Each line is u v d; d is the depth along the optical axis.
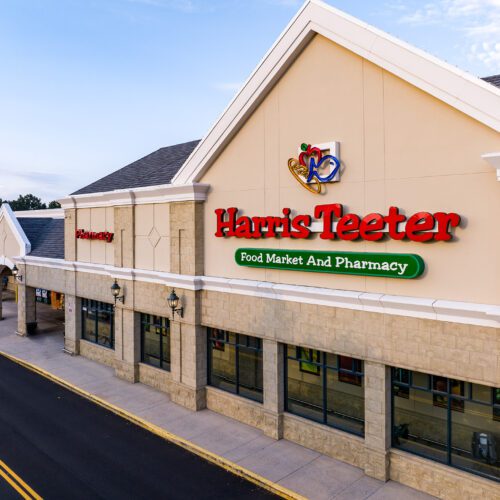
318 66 14.95
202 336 19.41
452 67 11.91
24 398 20.94
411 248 13.05
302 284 15.66
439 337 12.55
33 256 31.27
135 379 22.61
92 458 15.46
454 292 12.33
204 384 19.45
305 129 15.38
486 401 12.37
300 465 14.74
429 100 12.63
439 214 12.32
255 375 17.91
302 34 14.89
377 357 13.77
